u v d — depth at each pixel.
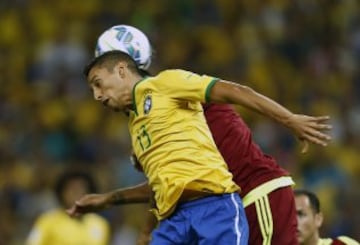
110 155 44.59
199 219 15.15
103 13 54.41
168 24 54.81
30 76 50.66
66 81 50.09
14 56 52.06
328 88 53.06
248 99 14.80
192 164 15.11
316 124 14.62
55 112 48.12
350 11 57.62
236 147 16.45
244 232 15.21
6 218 38.72
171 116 15.20
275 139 45.44
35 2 54.72
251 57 53.97
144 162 15.47
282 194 16.50
